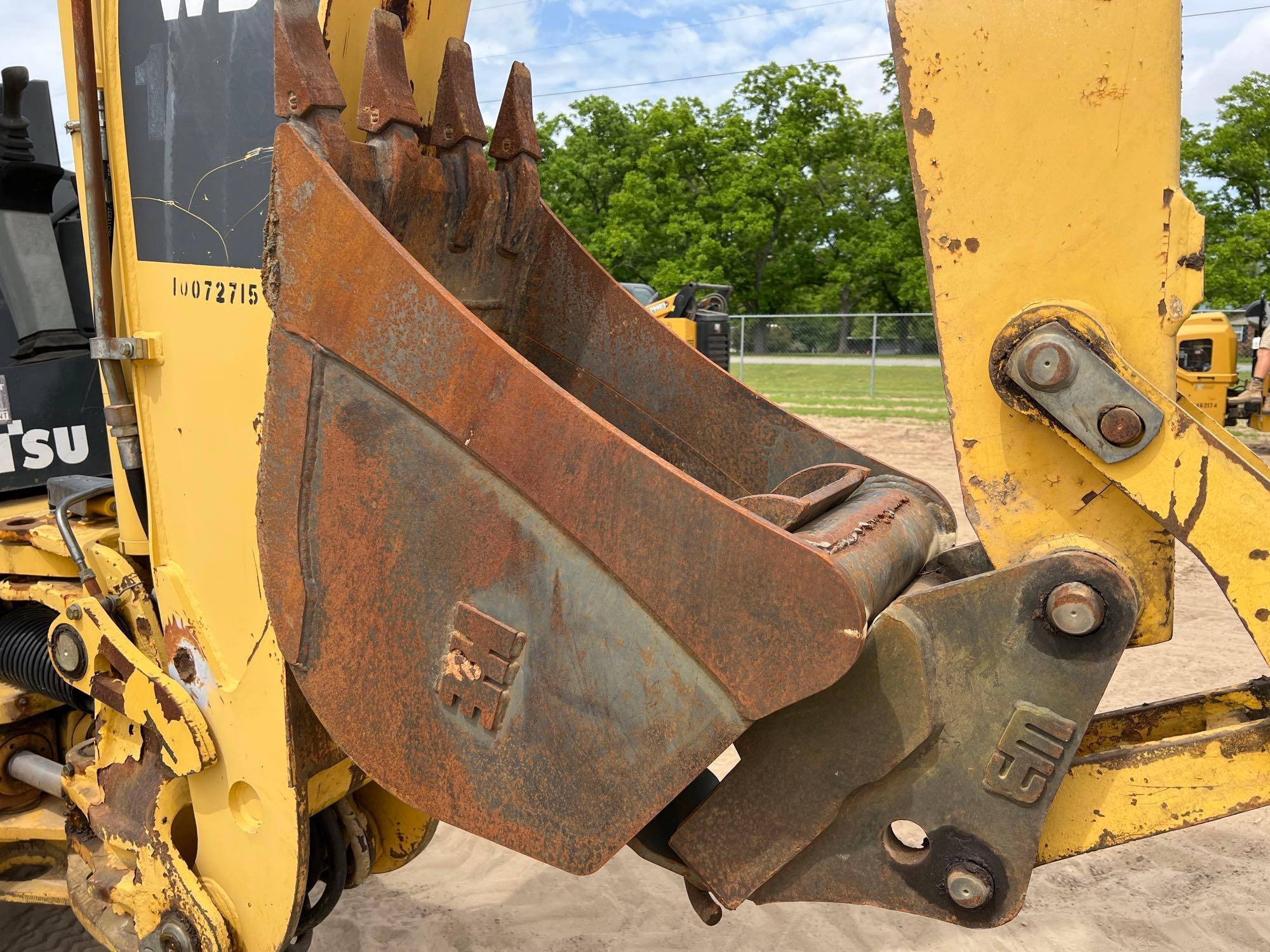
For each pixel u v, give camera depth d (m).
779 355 23.55
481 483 1.44
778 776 1.49
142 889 1.91
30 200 2.42
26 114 2.59
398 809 2.30
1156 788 1.46
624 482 1.36
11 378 2.40
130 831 1.92
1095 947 2.85
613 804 1.43
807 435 2.15
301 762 1.71
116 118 1.73
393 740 1.55
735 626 1.33
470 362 1.41
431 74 1.86
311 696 1.58
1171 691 4.53
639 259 40.59
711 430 2.21
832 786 1.47
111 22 1.70
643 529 1.36
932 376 21.77
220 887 1.83
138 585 1.91
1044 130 1.34
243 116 1.58
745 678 1.34
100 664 1.94
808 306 42.09
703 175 41.12
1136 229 1.33
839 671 1.28
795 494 1.99
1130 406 1.31
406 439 1.47
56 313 2.46
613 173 44.69
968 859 1.45
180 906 1.85
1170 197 1.31
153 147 1.69
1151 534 1.39
